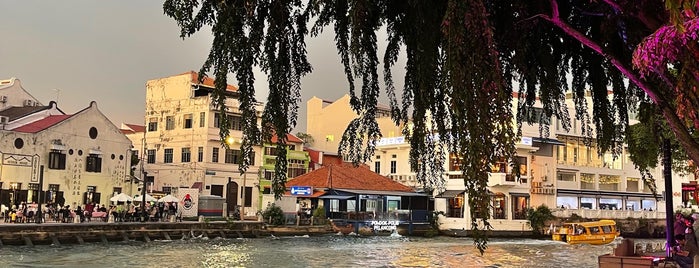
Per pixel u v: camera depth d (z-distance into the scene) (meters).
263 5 7.46
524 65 7.94
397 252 37.38
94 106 49.88
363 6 6.77
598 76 9.04
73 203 47.62
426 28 7.02
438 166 8.05
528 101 8.77
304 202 61.16
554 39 8.98
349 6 6.86
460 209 54.78
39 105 60.28
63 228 36.03
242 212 49.44
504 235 52.41
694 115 5.93
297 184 55.66
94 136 49.69
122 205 50.06
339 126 77.56
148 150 64.06
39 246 34.66
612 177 66.44
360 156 8.29
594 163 65.19
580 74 9.23
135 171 57.12
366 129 8.27
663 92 7.58
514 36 7.64
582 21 8.50
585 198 63.69
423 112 7.58
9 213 38.97
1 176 43.12
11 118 52.88
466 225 51.81
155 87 64.50
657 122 9.44
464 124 6.02
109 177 50.53
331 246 40.78
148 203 49.09
